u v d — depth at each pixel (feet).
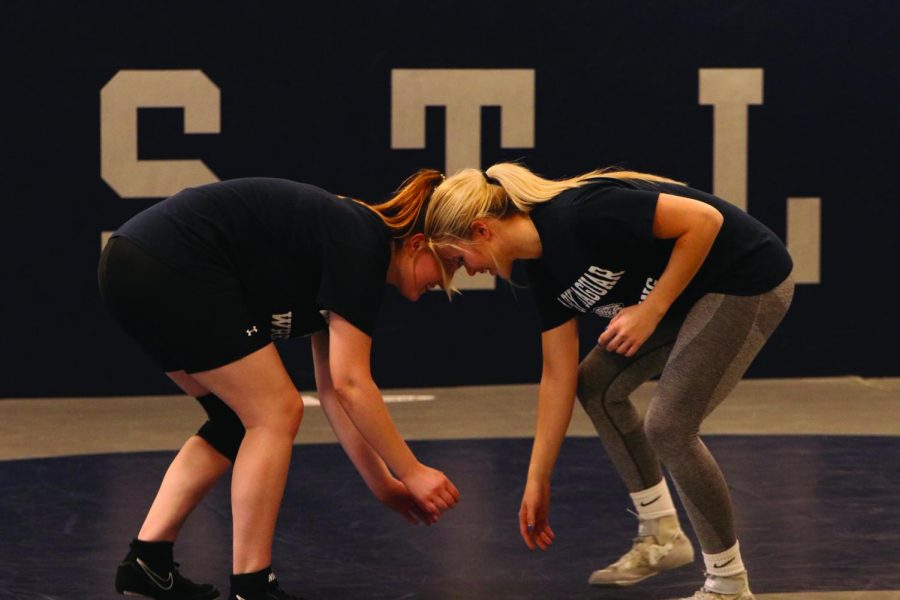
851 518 26.35
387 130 43.21
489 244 19.49
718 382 19.69
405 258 19.80
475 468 31.58
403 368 44.09
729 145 44.37
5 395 42.65
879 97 44.75
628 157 44.11
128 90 42.14
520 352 44.60
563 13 43.50
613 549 24.44
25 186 42.06
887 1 44.52
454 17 43.14
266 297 19.48
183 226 19.17
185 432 37.01
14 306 42.47
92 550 24.40
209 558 23.77
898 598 20.98
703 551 20.16
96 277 42.70
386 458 19.36
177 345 19.17
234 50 42.47
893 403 40.68
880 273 45.16
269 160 42.88
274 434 19.36
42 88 41.83
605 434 21.93
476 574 22.85
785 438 34.94
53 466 32.12
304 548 24.66
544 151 43.83
